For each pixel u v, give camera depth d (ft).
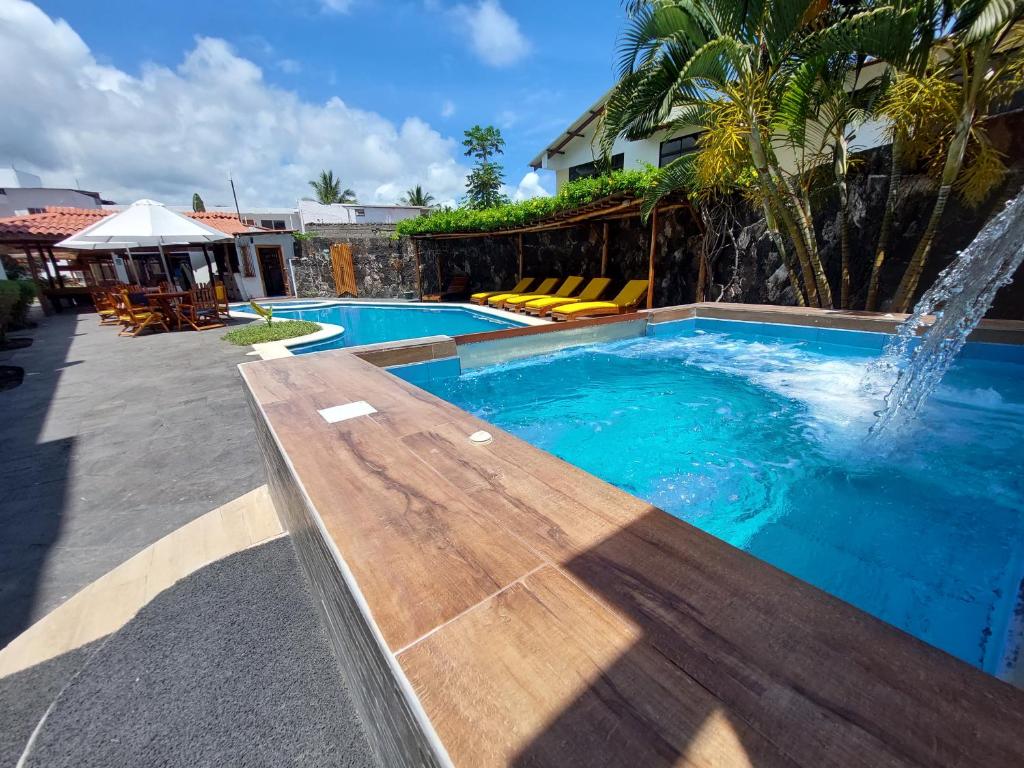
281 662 5.36
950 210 18.70
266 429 7.90
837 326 18.92
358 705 4.56
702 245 27.96
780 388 16.10
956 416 12.84
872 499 9.32
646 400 15.76
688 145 37.17
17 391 17.42
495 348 18.86
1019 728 2.35
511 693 2.70
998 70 15.84
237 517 8.52
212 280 55.62
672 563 3.78
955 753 2.25
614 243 36.63
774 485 10.03
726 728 2.43
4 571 7.27
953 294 13.91
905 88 16.51
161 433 12.82
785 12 16.72
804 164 22.45
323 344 26.63
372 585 3.68
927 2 14.92
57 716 4.72
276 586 6.64
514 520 4.55
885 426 12.60
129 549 7.79
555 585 3.58
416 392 9.50
